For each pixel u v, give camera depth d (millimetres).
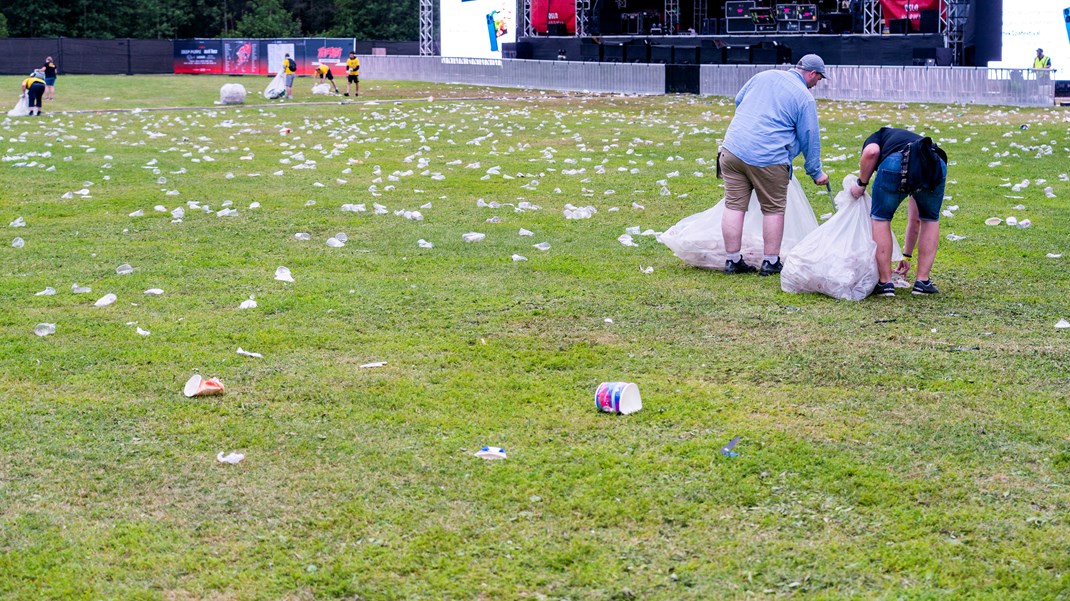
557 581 3582
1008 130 21016
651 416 5094
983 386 5523
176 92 35000
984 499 4180
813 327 6707
